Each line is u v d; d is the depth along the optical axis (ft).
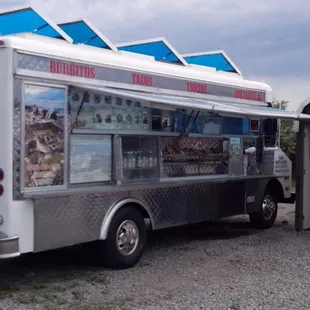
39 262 24.84
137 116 25.34
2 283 21.31
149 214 24.84
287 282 21.27
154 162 26.40
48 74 20.86
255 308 17.92
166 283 21.26
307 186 33.63
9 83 19.51
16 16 23.39
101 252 22.99
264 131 35.01
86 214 21.83
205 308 17.93
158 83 26.45
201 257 25.99
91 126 22.91
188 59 33.19
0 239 19.03
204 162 29.86
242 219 38.14
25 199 19.65
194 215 27.78
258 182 33.17
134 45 29.01
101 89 21.99
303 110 33.45
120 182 24.30
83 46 23.27
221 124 31.09
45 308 18.08
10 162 19.44
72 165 22.07
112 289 20.38
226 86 31.40
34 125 20.35
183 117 28.12
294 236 31.71
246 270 23.38
